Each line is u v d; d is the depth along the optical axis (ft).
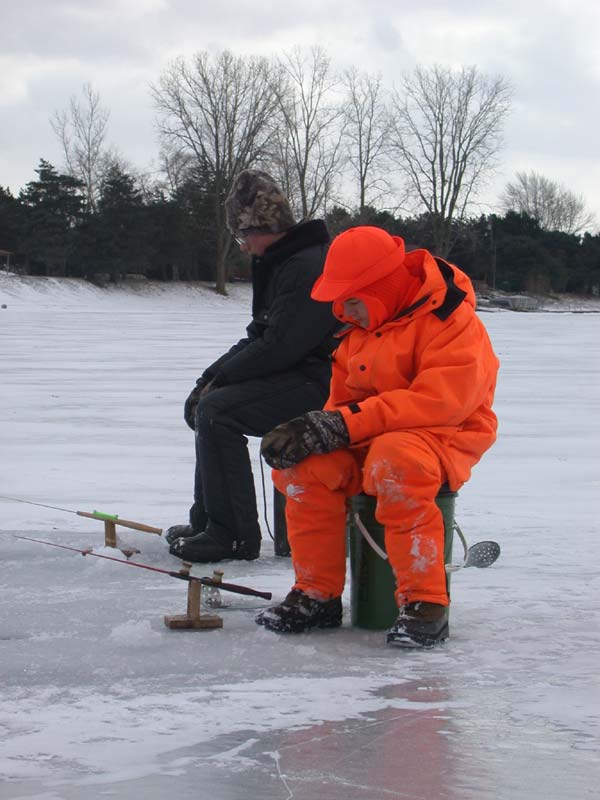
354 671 10.19
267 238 15.85
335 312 12.17
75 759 7.91
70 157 236.02
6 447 26.18
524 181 365.20
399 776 7.61
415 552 11.07
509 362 58.90
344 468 11.64
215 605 12.71
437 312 11.43
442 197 237.25
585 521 17.81
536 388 43.19
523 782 7.52
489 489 20.99
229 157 228.63
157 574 14.48
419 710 9.04
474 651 10.88
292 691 9.55
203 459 15.61
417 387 11.21
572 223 367.25
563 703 9.25
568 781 7.54
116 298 201.16
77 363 53.88
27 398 37.32
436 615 11.10
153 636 11.12
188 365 53.01
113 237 208.23
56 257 204.23
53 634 11.35
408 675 10.07
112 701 9.23
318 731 8.50
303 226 15.84
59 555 15.24
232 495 15.60
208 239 235.40
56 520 17.71
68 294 190.08
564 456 25.44
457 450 11.42
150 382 43.68
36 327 97.30
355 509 11.73
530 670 10.22
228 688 9.63
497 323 130.11
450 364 11.26
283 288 15.64
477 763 7.87
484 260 265.75
